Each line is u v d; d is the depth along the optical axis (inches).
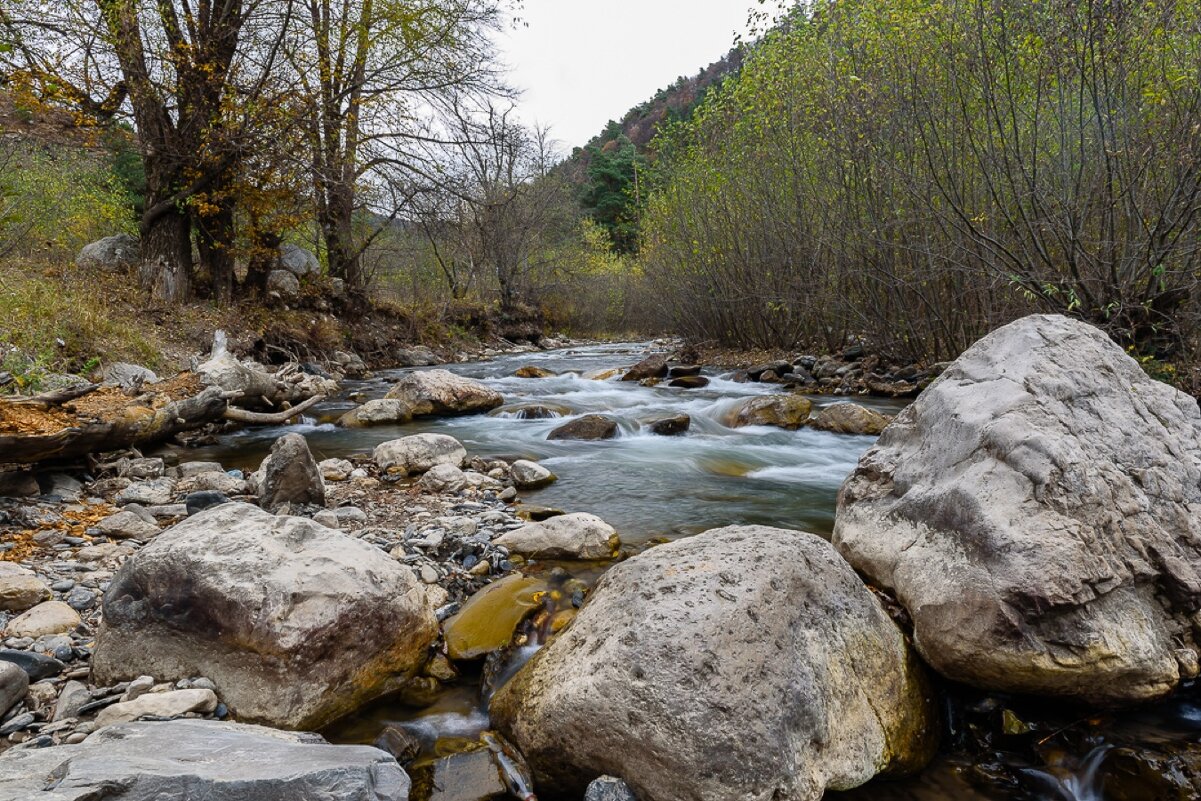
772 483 250.5
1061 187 345.4
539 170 1173.1
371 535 183.6
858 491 160.1
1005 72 324.8
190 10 479.2
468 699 122.7
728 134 597.0
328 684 112.9
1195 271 300.2
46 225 516.1
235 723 100.8
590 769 98.3
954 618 115.5
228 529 126.1
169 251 504.7
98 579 152.7
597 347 985.5
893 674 113.1
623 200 1683.1
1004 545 116.8
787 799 91.3
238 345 480.7
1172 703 117.6
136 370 355.9
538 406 382.9
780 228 570.6
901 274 475.5
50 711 107.3
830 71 447.5
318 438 322.7
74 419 229.6
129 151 631.8
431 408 383.2
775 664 99.0
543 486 244.2
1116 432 138.9
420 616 130.5
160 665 114.5
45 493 211.0
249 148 480.7
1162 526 127.0
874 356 515.2
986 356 159.9
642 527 199.0
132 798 70.8
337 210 627.2
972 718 117.3
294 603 113.7
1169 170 309.6
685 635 99.5
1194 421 151.4
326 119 529.3
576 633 112.7
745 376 531.5
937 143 393.7
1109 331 326.0
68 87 429.4
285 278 637.9
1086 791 104.3
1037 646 109.6
